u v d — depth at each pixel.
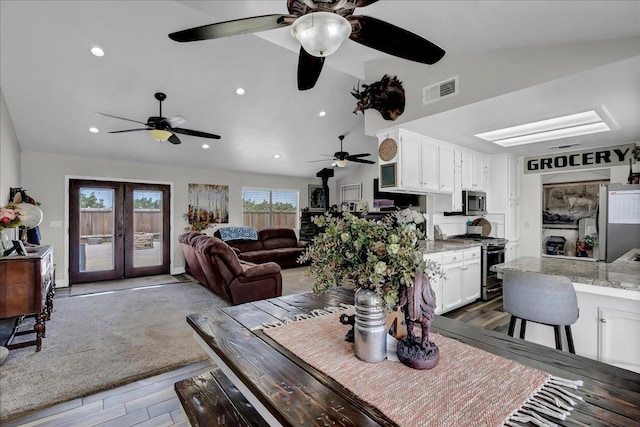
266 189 8.03
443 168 4.14
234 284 4.05
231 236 7.00
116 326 3.52
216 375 1.64
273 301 1.97
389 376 1.04
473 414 0.83
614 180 4.33
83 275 5.68
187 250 5.39
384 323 1.15
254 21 1.60
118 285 5.54
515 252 5.21
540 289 1.94
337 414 0.85
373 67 3.41
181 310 4.11
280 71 4.34
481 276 4.42
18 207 3.09
